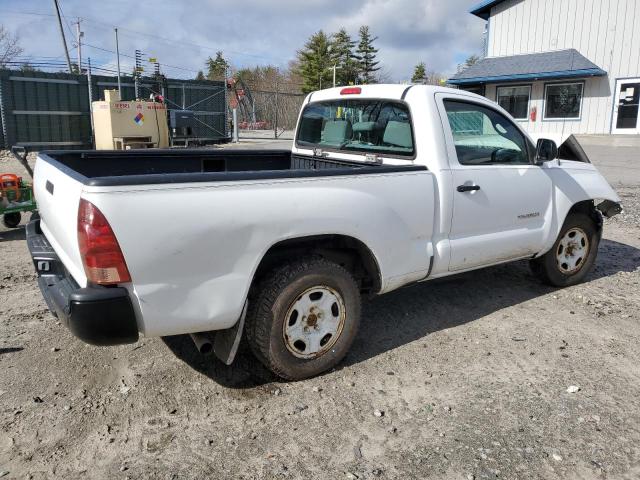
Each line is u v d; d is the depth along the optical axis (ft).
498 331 14.52
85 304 9.12
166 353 13.07
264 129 101.55
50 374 12.04
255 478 8.94
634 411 10.81
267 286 11.10
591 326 14.89
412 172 12.76
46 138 66.64
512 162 15.37
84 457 9.41
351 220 11.62
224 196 10.06
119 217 9.12
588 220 17.81
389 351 13.34
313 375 12.00
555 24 77.66
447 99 13.84
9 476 8.90
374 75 252.42
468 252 14.20
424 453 9.55
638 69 71.87
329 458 9.43
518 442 9.83
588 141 71.31
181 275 9.83
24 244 23.04
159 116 54.60
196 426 10.32
